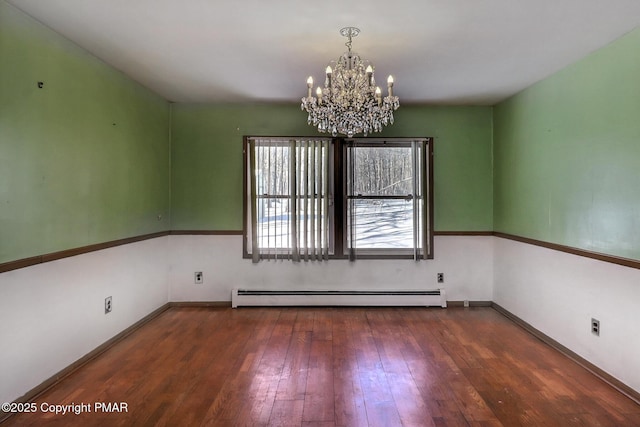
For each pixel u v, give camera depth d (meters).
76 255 2.70
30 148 2.28
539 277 3.35
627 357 2.37
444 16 2.23
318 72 3.22
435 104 4.23
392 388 2.42
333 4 2.10
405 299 4.21
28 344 2.26
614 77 2.50
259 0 2.06
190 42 2.62
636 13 2.16
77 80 2.71
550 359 2.88
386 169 4.30
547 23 2.30
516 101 3.79
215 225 4.32
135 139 3.53
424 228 4.27
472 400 2.28
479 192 4.33
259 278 4.32
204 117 4.28
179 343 3.19
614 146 2.50
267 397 2.32
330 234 4.32
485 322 3.75
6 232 2.11
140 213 3.63
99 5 2.13
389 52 2.76
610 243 2.53
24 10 2.18
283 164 4.25
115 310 3.21
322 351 3.02
